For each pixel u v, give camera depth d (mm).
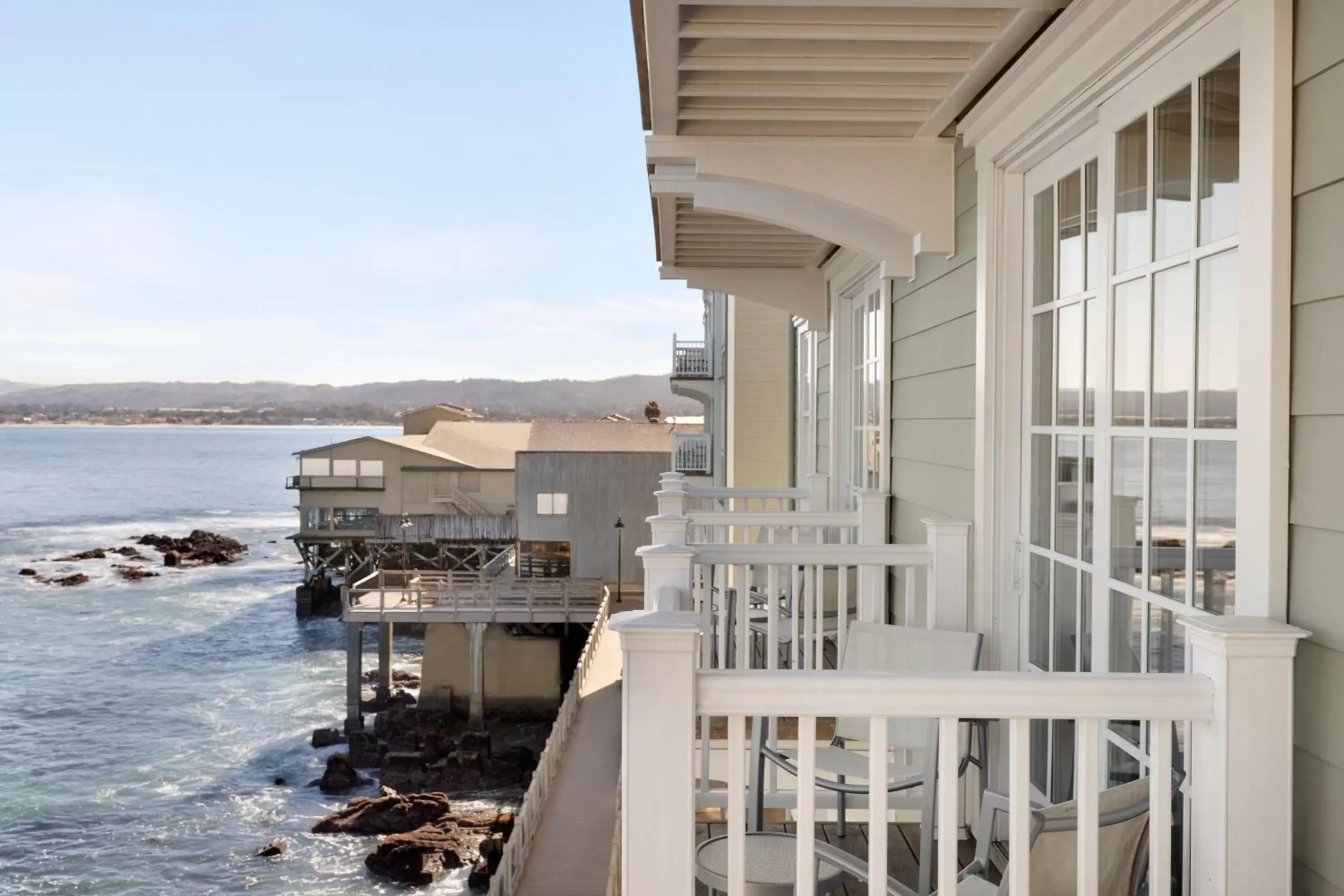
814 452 9211
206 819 17734
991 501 3766
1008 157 3623
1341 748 1837
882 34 3049
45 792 19047
